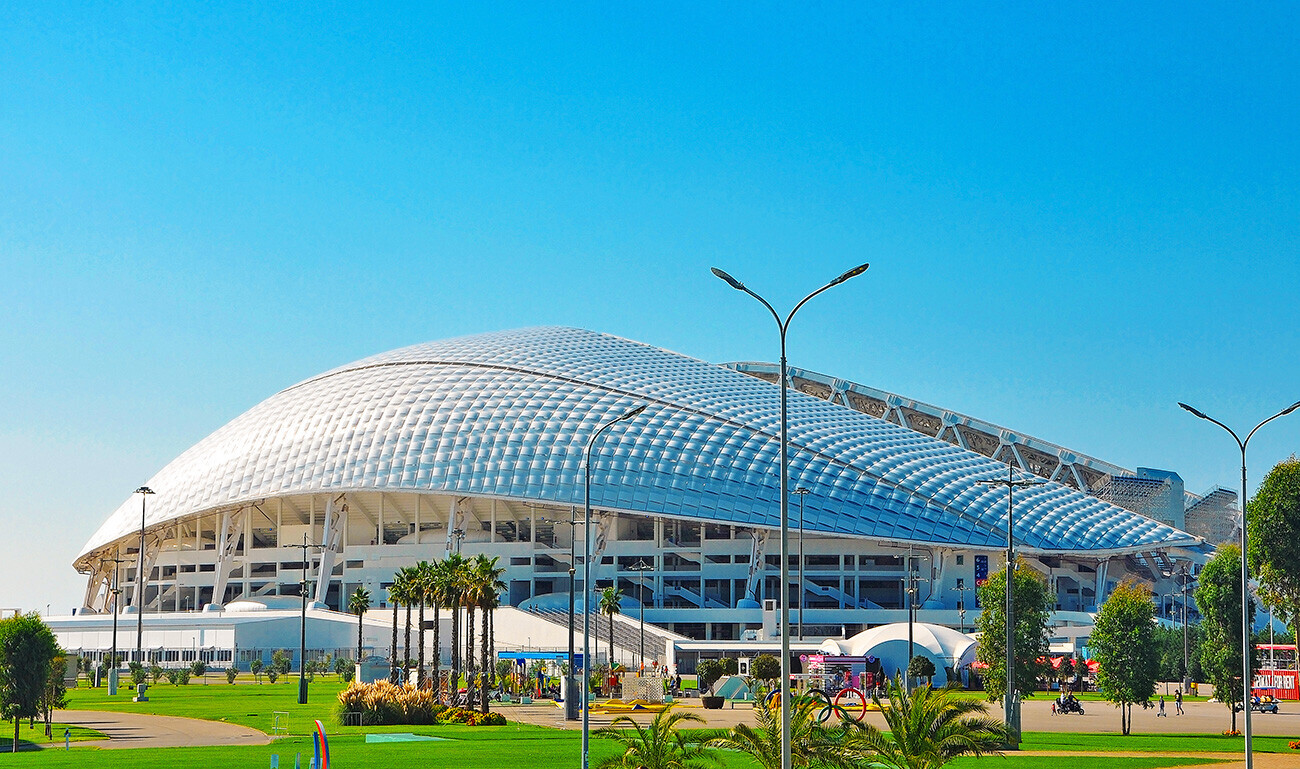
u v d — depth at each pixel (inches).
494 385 6574.8
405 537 6358.3
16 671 2468.0
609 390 6461.6
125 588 7219.5
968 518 5762.8
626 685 3732.8
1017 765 1947.6
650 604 5964.6
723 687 3607.3
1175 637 4704.7
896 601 5999.0
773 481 5846.5
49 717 2630.4
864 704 2274.9
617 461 5954.7
